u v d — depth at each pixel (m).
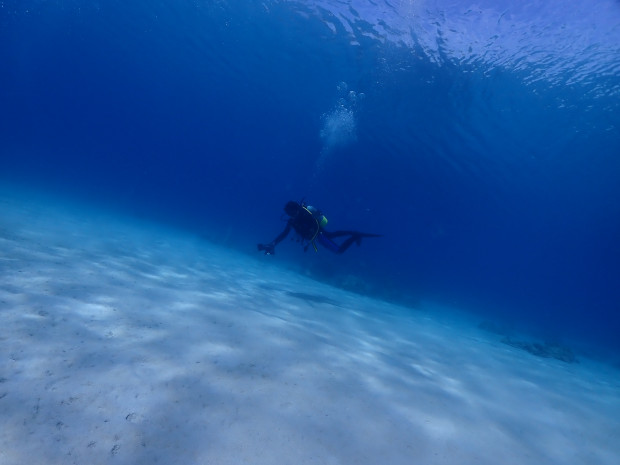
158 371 2.78
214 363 3.16
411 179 30.84
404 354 5.23
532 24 10.83
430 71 14.94
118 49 27.73
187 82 30.33
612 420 4.31
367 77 17.44
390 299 15.82
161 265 7.99
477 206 35.34
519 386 4.93
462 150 21.62
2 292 3.64
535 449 3.01
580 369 8.74
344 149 30.06
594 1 9.44
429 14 11.85
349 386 3.36
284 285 10.09
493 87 14.45
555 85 13.34
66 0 22.14
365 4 12.59
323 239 7.48
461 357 6.04
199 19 18.27
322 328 5.57
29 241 6.89
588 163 19.27
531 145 18.62
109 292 4.57
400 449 2.46
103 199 38.22
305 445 2.24
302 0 13.70
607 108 13.95
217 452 1.99
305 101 23.80
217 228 33.03
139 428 2.04
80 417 2.03
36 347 2.71
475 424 3.20
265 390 2.87
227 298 5.98
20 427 1.84
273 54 18.91
